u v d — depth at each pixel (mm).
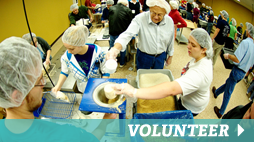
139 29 1748
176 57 3512
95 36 3275
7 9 2297
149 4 1472
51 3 3602
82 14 3467
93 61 1353
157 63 2055
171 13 2975
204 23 4238
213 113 2180
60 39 4051
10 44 486
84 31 1182
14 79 451
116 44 1463
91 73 1419
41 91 581
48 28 3539
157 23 1701
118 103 1022
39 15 3158
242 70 1767
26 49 491
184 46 4012
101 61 1394
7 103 472
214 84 2752
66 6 4426
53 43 3795
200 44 1069
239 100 2396
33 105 556
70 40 1118
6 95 453
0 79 433
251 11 2805
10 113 523
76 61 1356
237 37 2945
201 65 1094
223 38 2641
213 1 4816
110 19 2566
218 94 2346
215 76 2951
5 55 447
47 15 3463
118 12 2469
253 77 2479
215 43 2777
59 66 2391
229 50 2846
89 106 994
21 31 2623
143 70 1746
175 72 3016
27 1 2752
